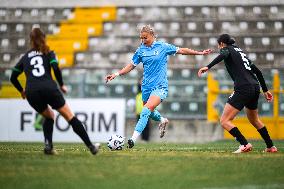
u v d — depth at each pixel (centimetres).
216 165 2502
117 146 3516
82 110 6391
